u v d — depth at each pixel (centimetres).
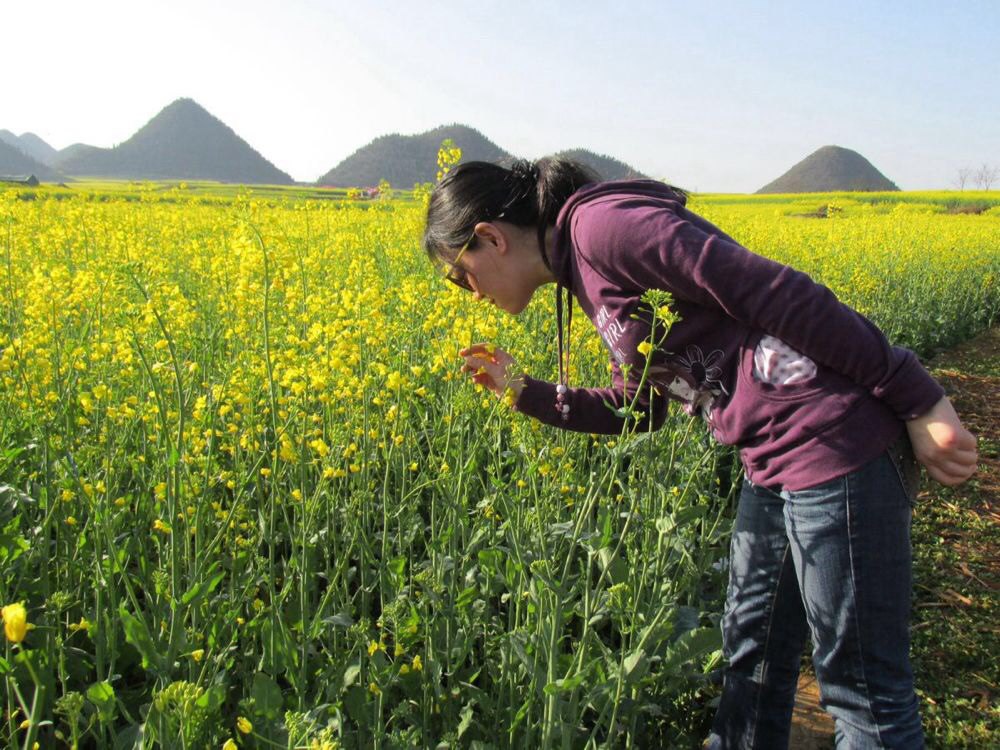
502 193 191
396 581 234
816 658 184
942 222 1820
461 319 287
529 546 236
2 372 257
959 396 681
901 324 864
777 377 169
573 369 344
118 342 277
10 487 229
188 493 224
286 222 818
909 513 171
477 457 295
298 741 134
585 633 193
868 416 163
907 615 175
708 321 174
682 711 260
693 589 288
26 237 513
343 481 268
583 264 182
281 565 285
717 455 346
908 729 175
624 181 181
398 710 211
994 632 322
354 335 248
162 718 158
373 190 1534
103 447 258
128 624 185
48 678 202
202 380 286
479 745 201
